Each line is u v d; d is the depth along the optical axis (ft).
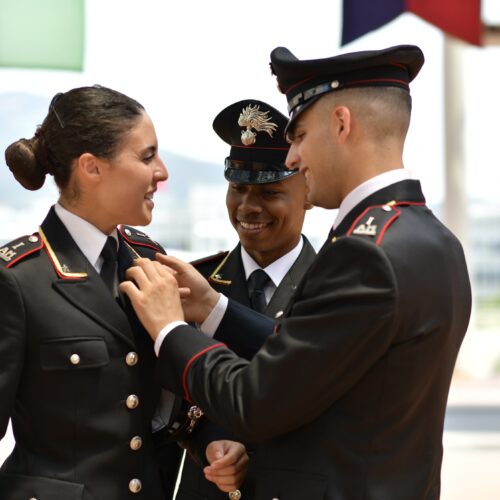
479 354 93.09
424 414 17.84
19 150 19.52
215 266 24.68
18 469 19.17
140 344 19.81
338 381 16.87
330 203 18.62
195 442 21.97
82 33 40.91
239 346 21.45
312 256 24.13
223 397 17.63
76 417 18.88
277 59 18.60
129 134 19.22
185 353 18.47
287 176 22.86
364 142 17.83
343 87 17.85
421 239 17.30
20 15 40.40
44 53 40.68
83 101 19.16
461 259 18.52
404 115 18.10
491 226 95.76
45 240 19.67
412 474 17.71
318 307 17.06
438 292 17.22
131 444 19.30
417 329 16.87
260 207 23.09
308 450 17.43
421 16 49.19
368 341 16.57
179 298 19.49
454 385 85.97
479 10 49.88
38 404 18.93
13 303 18.58
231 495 22.08
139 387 19.57
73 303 19.07
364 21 48.19
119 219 19.79
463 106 90.07
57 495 18.57
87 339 18.93
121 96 19.51
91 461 18.97
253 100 22.90
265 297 23.57
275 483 17.78
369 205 17.74
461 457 55.21
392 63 17.93
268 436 17.47
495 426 65.72
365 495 16.99
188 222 95.96
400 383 17.03
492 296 95.14
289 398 16.97
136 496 19.34
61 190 19.85
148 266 19.61
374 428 17.13
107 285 19.90
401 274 16.61
